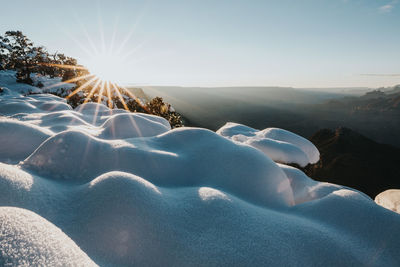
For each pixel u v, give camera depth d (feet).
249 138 22.24
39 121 15.05
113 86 54.29
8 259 2.55
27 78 94.48
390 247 4.72
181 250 4.06
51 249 2.98
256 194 6.70
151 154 7.71
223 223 4.66
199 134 9.60
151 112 35.42
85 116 18.94
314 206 6.32
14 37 106.83
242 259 3.94
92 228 4.22
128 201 4.61
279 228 4.89
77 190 5.50
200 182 6.97
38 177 5.80
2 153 8.14
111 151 7.64
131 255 3.92
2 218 3.04
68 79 106.83
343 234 5.10
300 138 23.88
